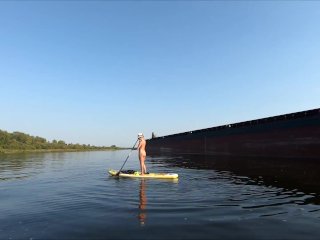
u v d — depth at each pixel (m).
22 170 25.75
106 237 7.10
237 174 18.11
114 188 13.74
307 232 7.24
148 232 7.35
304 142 25.78
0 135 102.00
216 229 7.51
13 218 8.98
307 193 11.59
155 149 69.62
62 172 23.11
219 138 39.66
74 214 9.22
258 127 31.89
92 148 156.88
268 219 8.29
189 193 12.04
